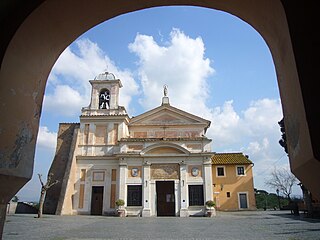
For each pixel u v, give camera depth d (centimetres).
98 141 3606
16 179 495
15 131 484
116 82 3838
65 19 532
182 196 3194
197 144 3416
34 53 520
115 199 3350
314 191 425
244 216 2973
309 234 1404
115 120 3647
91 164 3509
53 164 3869
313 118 371
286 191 5088
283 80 470
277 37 471
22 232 1573
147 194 3219
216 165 4209
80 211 3350
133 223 2266
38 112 554
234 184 4116
